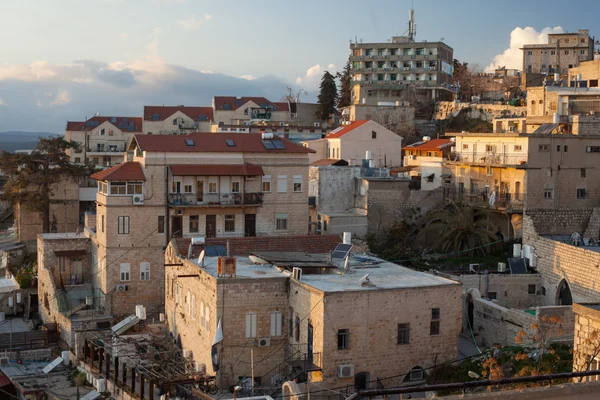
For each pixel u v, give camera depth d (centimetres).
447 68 14075
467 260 6391
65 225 8431
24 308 7300
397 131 11400
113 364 5191
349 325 4016
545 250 5616
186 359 4822
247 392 4241
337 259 4975
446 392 3853
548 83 11406
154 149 6319
